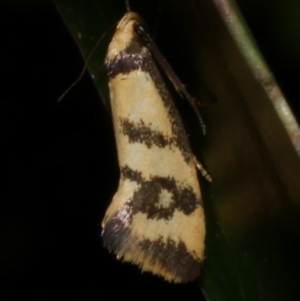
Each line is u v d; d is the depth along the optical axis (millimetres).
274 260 54
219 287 55
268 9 73
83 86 74
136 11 59
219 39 51
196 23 52
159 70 62
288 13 73
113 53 60
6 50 74
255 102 51
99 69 60
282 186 52
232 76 51
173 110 60
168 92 61
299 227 53
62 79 74
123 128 61
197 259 57
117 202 60
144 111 60
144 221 59
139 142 60
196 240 58
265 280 55
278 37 73
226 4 49
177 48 55
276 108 49
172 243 59
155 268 59
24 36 73
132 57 60
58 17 73
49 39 74
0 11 73
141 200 59
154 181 60
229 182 55
